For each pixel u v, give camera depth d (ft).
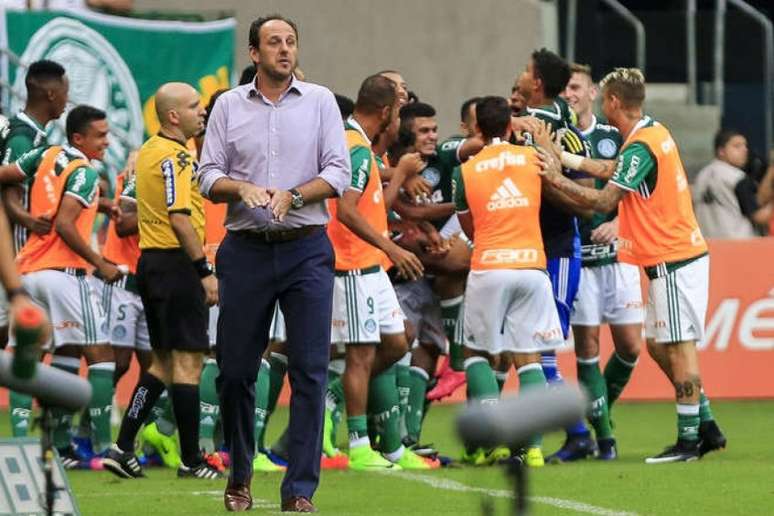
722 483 99.30
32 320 38.78
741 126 211.20
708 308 164.96
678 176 111.24
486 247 108.06
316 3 188.44
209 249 110.93
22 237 114.83
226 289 80.84
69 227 108.78
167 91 102.27
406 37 190.49
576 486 97.76
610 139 124.36
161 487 99.25
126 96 171.42
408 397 121.90
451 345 126.00
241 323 80.69
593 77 208.23
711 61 212.84
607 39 208.33
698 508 87.04
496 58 192.34
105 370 115.03
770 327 165.78
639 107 111.04
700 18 212.02
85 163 109.91
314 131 81.00
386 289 111.24
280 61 80.59
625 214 112.47
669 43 212.23
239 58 185.57
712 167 174.09
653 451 124.57
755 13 210.79
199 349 103.86
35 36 167.32
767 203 174.09
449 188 124.77
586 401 30.86
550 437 138.00
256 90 81.20
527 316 107.65
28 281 110.83
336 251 108.88
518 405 30.37
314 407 80.53
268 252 80.28
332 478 104.53
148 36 172.65
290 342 80.74
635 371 166.20
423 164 116.67
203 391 112.06
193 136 103.81
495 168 107.96
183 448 105.29
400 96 123.34
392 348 111.96
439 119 191.31
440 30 191.11
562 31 207.92
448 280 123.75
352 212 105.70
